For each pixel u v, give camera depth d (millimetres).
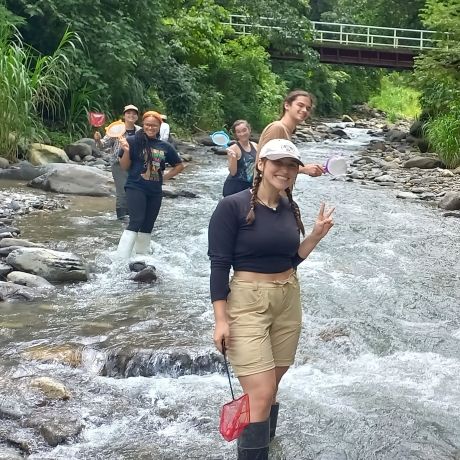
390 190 14148
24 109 13188
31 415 4328
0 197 10289
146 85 20938
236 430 3361
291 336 3691
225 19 28875
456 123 17422
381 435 4383
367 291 7160
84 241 8273
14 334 5500
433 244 9430
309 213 11039
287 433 4344
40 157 13336
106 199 11031
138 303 6359
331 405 4738
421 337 6000
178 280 7203
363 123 33219
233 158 7383
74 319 5879
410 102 43344
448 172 16234
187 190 11922
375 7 43562
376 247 9086
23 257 6941
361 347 5688
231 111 26125
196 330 5699
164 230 9172
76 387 4773
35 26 16844
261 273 3553
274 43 30359
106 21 17625
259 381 3479
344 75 38312
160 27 19656
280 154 3449
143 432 4289
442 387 5113
